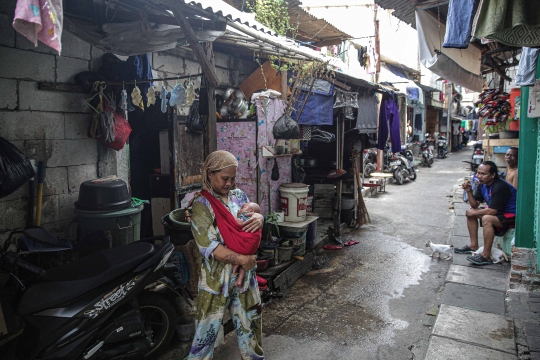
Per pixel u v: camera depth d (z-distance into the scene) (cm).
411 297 468
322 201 800
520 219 457
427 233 749
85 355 262
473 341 346
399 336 379
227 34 400
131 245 308
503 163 880
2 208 360
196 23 323
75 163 421
